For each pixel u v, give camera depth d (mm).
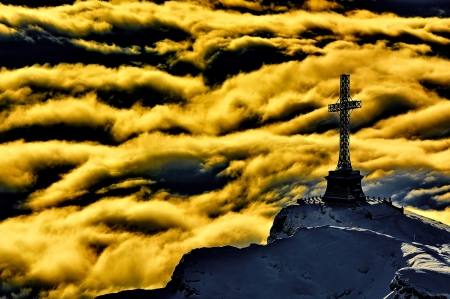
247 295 153500
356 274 158000
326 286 157000
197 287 154500
